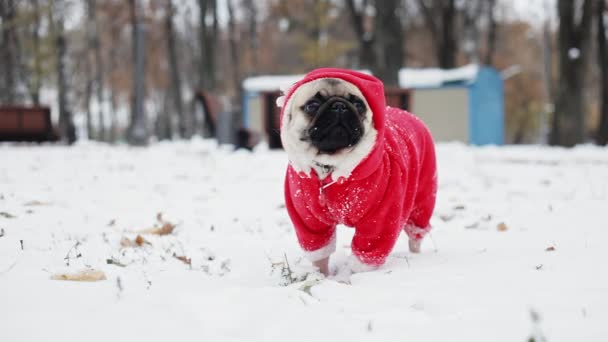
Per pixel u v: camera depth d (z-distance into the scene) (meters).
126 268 1.34
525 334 0.97
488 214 2.00
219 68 13.27
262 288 1.18
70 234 1.64
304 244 1.41
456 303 1.11
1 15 9.16
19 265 1.31
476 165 3.91
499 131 7.84
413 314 1.07
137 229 1.77
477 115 7.15
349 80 1.36
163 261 1.42
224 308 1.06
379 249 1.37
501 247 1.53
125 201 2.25
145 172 3.35
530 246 1.52
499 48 13.62
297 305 1.10
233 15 11.65
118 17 11.58
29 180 2.75
